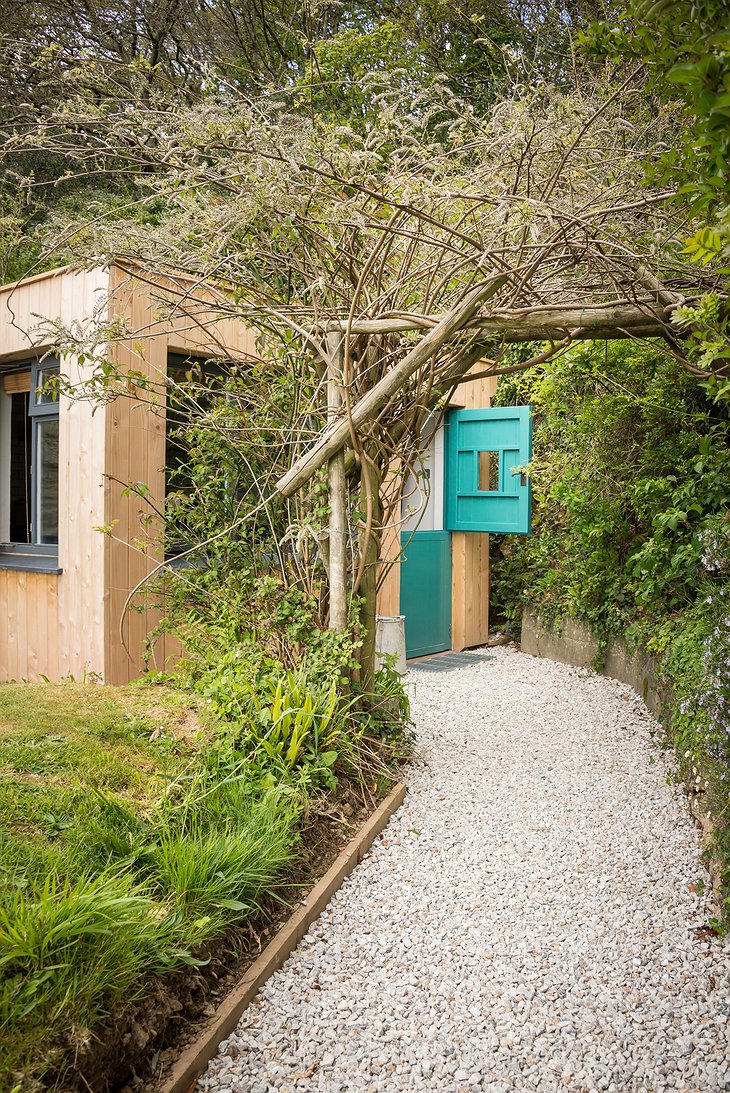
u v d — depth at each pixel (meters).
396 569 6.79
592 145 3.15
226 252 3.71
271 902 2.56
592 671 6.52
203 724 3.17
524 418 7.15
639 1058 2.04
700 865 3.08
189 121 2.95
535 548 7.59
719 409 5.13
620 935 2.60
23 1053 1.52
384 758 3.86
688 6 1.36
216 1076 1.90
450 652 7.77
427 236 3.25
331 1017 2.17
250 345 5.60
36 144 3.36
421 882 2.92
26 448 6.28
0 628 5.99
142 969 1.89
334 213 3.10
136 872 2.20
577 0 5.71
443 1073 1.97
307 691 3.35
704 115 1.31
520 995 2.29
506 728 4.91
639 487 5.20
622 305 3.14
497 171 3.16
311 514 3.72
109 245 3.47
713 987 2.33
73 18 9.68
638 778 4.02
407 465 4.04
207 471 4.38
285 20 8.78
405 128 3.08
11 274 6.87
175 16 9.82
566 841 3.28
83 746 2.85
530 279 3.30
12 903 1.80
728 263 2.59
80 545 5.13
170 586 4.44
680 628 4.50
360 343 3.83
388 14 8.97
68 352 3.90
